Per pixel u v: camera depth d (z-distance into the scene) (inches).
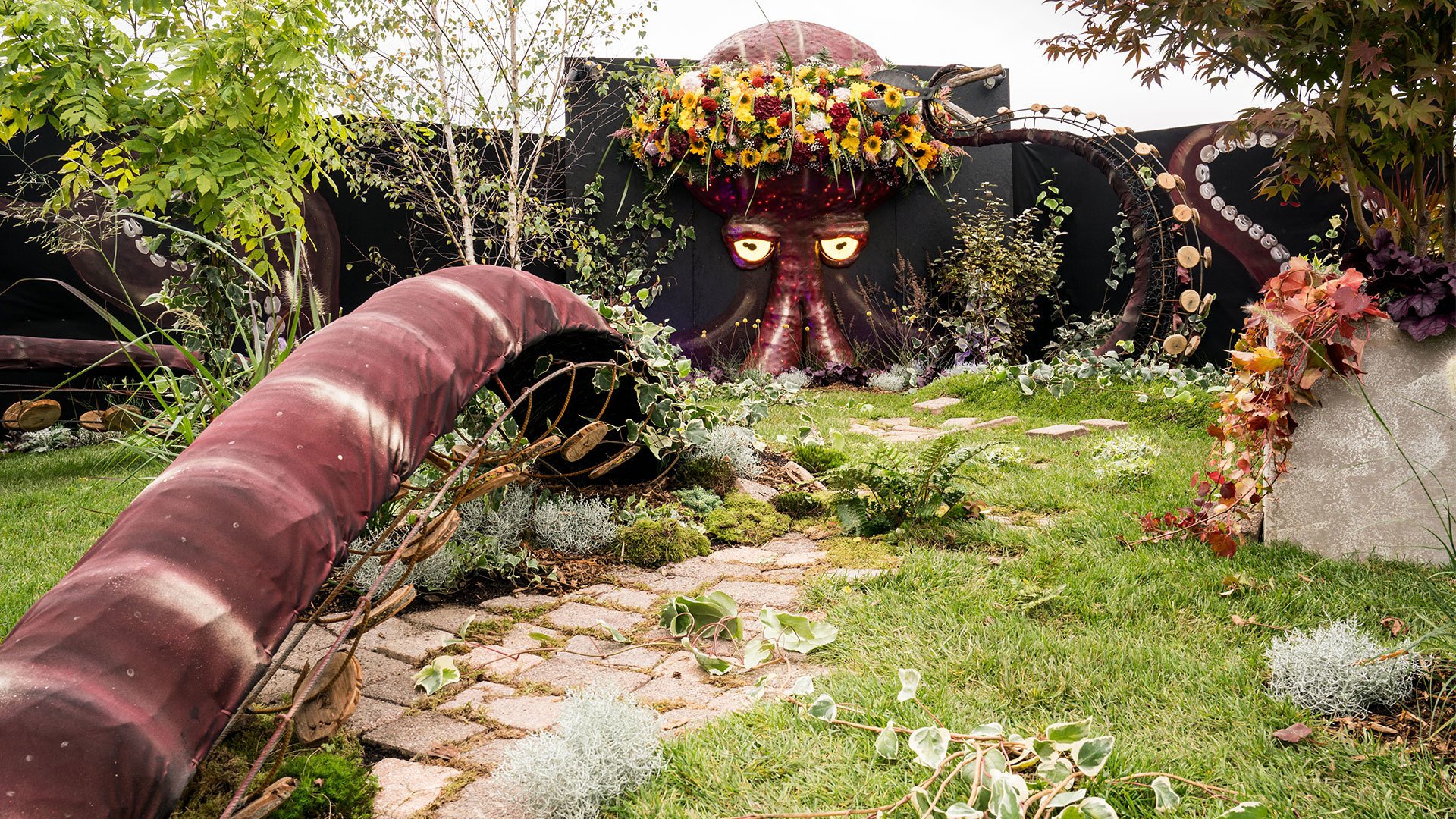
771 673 116.4
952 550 165.9
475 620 137.8
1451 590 124.2
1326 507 150.7
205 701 61.7
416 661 121.7
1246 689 103.5
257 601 67.2
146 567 63.5
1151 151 388.8
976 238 475.8
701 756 92.4
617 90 477.4
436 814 85.1
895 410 363.9
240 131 228.5
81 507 208.1
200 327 217.2
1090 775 81.7
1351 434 148.3
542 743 89.6
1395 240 169.3
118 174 238.2
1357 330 147.2
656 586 154.9
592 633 133.0
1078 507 189.3
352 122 383.2
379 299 105.3
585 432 121.6
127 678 58.1
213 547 66.7
